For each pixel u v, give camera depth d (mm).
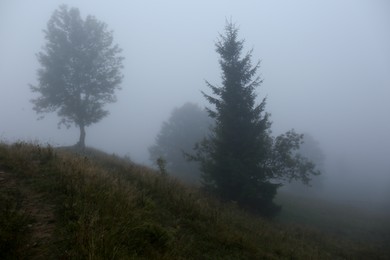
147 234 5754
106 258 4285
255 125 17078
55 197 6566
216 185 17375
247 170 15992
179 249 5887
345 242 15625
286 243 10070
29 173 7508
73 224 5250
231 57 18047
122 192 7316
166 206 8672
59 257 4484
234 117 16812
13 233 4641
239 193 16516
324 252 11055
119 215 5988
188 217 8359
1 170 7531
